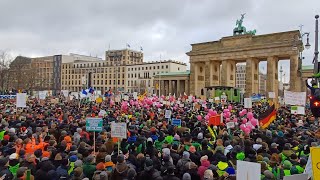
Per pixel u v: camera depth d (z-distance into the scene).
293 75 82.81
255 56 90.69
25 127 18.77
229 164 11.99
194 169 10.91
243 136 16.73
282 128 21.19
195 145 14.70
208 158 12.66
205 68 102.81
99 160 11.94
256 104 56.47
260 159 12.01
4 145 14.51
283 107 47.28
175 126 20.48
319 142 15.29
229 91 73.94
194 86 105.75
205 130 19.05
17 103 26.12
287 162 11.41
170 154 12.76
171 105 41.66
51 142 14.21
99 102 45.16
